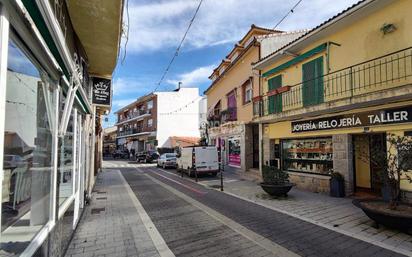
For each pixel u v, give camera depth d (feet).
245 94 58.95
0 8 5.90
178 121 141.18
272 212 24.86
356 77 30.37
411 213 17.63
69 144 17.29
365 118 28.91
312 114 35.17
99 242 17.39
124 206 28.09
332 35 33.96
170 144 133.08
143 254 15.49
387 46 27.27
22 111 8.28
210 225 20.94
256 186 41.09
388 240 17.08
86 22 19.12
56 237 12.00
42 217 10.82
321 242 16.99
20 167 8.38
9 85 7.09
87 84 29.66
